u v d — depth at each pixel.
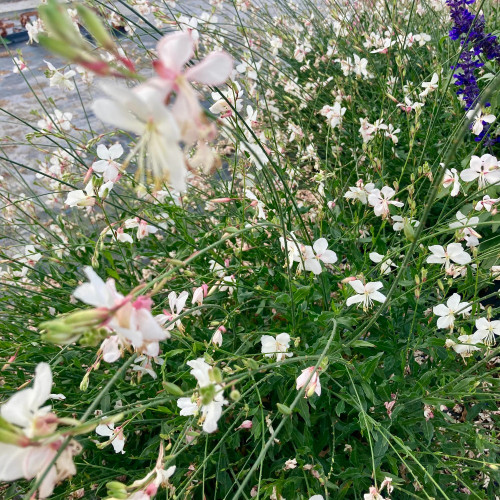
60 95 1.41
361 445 0.46
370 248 0.62
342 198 0.63
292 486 0.41
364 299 0.42
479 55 0.67
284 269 0.54
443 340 0.43
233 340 0.50
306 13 1.13
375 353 0.46
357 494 0.45
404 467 0.45
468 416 0.45
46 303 0.57
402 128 0.76
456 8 0.62
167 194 0.58
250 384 0.41
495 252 0.45
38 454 0.20
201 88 0.85
